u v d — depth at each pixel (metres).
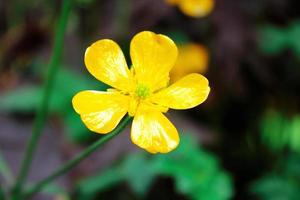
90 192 0.25
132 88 0.18
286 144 0.31
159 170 0.24
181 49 0.28
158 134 0.18
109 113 0.18
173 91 0.18
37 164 0.27
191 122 0.28
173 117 0.28
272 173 0.28
